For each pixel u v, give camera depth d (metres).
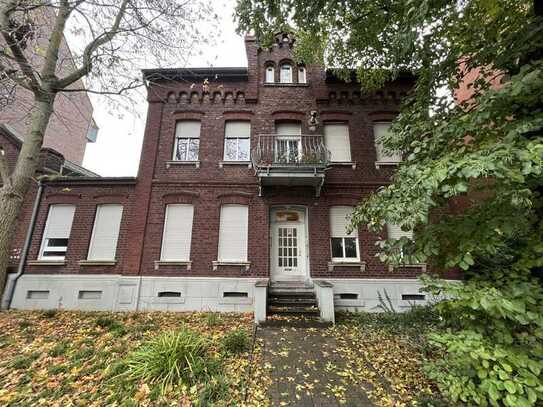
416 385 4.20
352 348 5.61
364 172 9.95
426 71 5.05
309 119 10.52
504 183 2.81
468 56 5.12
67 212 9.88
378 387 4.20
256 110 10.66
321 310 7.40
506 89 3.04
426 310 7.01
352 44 7.46
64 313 7.96
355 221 4.49
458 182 2.97
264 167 8.84
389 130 5.05
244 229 9.55
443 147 3.91
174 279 8.88
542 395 2.38
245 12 6.65
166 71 10.67
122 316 7.67
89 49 6.84
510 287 2.81
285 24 7.01
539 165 2.52
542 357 2.61
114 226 9.66
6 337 5.87
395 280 8.91
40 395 3.90
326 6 6.33
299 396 4.00
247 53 11.23
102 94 6.95
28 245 9.37
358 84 10.73
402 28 4.41
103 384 4.15
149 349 4.74
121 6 6.80
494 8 4.21
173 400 3.78
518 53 3.64
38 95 6.70
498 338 2.76
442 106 4.52
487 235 3.02
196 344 4.81
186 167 10.03
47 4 6.07
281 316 7.49
